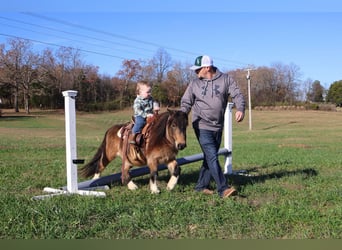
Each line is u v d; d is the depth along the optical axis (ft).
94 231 16.47
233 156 48.83
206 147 23.11
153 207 19.74
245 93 320.50
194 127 23.66
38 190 24.88
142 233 16.58
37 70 291.99
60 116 248.52
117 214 18.51
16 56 283.38
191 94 23.80
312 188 26.25
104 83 352.90
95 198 21.56
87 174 26.76
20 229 16.34
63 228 16.52
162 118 22.93
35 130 137.08
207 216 18.70
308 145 71.15
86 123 188.44
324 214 19.26
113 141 25.99
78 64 334.44
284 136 106.52
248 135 113.09
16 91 286.25
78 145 67.15
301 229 17.19
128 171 25.00
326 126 173.17
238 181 28.94
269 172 34.14
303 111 309.22
